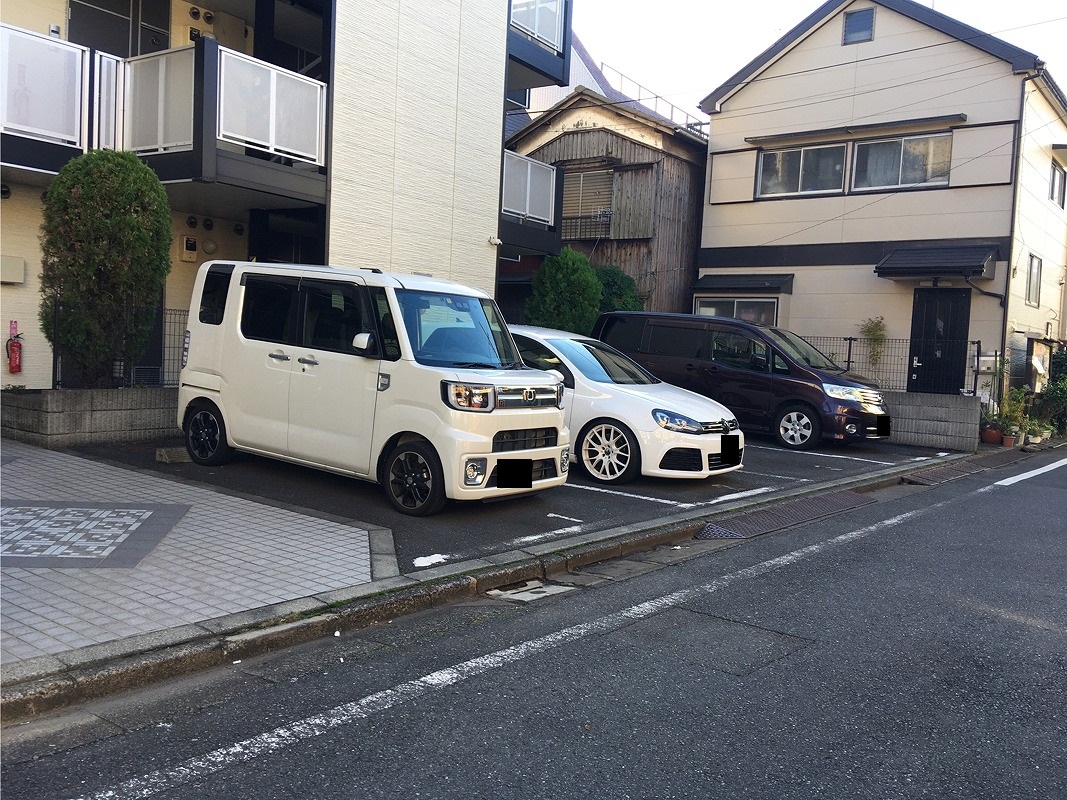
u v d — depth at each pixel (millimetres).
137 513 6406
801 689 4074
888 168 18641
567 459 7500
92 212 8609
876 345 18531
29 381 10758
